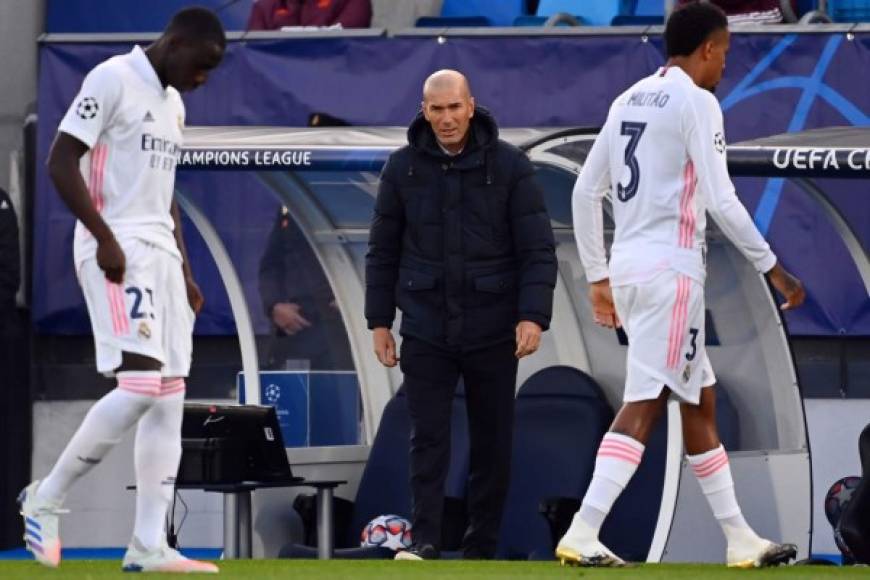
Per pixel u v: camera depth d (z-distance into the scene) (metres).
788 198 40.91
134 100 22.25
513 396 29.02
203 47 22.48
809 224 40.84
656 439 33.44
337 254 36.44
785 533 32.12
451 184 28.58
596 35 41.59
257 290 43.66
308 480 34.56
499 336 28.69
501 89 41.94
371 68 42.56
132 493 44.88
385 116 42.41
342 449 35.41
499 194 28.56
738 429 31.92
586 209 24.97
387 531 33.19
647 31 41.34
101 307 22.12
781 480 32.22
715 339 32.06
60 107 43.59
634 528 33.19
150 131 22.34
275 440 32.62
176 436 22.89
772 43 40.94
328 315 42.47
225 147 31.83
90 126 21.97
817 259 40.88
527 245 28.56
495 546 29.31
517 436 34.03
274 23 44.25
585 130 31.11
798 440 32.56
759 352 32.41
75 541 44.88
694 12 24.09
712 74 24.23
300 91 42.84
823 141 30.50
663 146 23.58
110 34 43.53
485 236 28.61
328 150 31.33
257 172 34.41
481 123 28.72
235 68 43.12
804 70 40.81
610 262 23.95
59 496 22.59
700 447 24.52
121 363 22.08
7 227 42.97
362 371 36.72
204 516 44.53
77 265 22.48
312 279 42.81
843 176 29.08
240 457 32.50
